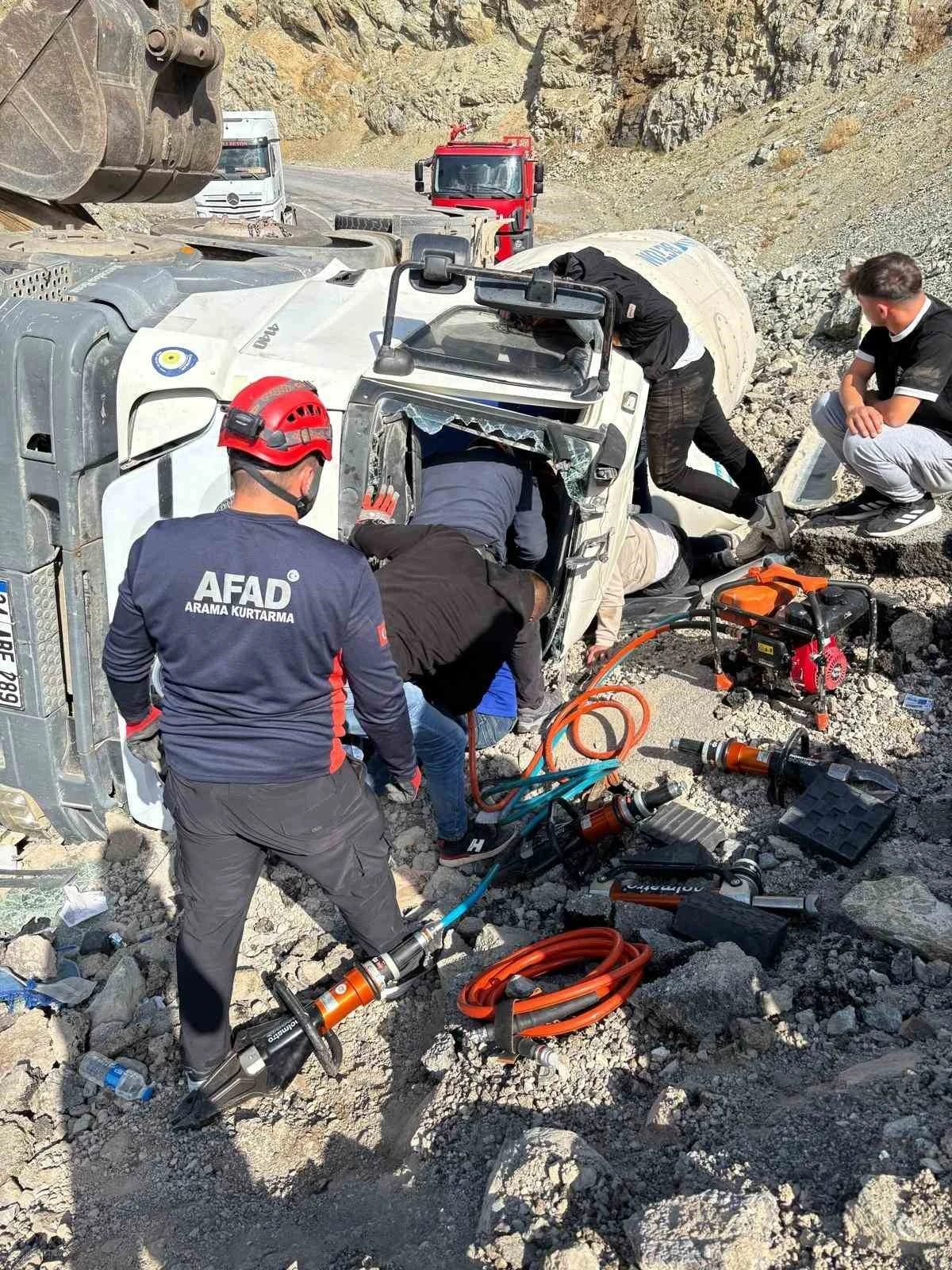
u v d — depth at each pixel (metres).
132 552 2.74
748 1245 2.12
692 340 5.09
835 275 11.47
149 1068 3.45
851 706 4.53
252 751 2.82
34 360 3.80
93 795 4.30
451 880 4.05
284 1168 3.08
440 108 40.94
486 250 9.89
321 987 3.67
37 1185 3.12
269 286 4.76
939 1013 2.93
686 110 33.56
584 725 4.78
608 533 4.66
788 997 3.04
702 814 4.05
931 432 4.86
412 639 3.56
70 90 4.93
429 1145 2.89
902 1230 2.08
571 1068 2.98
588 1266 2.23
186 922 3.06
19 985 3.69
